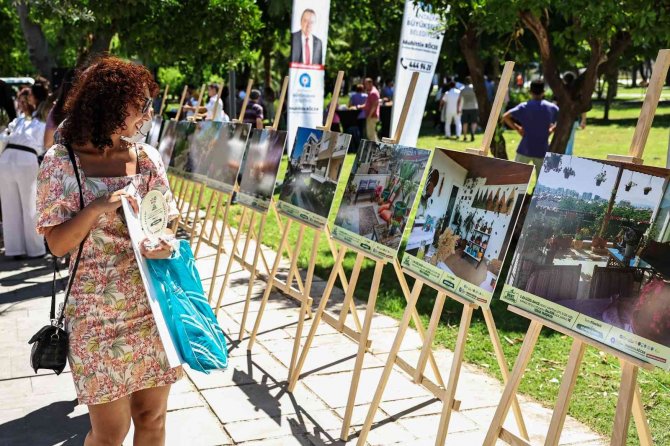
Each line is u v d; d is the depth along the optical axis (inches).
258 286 287.6
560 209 114.1
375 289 161.3
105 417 112.3
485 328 228.4
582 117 940.6
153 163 117.3
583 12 259.8
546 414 168.9
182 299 114.3
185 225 362.3
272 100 893.2
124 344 110.4
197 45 482.6
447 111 845.8
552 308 111.9
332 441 157.2
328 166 192.7
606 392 178.7
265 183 227.5
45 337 108.3
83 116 108.1
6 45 719.7
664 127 933.8
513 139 804.0
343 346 216.2
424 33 353.4
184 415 169.3
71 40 520.1
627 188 103.7
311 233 388.5
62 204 107.3
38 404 177.8
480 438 157.6
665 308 95.3
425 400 177.8
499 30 296.5
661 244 97.3
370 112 700.7
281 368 199.3
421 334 165.6
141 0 421.4
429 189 151.3
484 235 130.2
